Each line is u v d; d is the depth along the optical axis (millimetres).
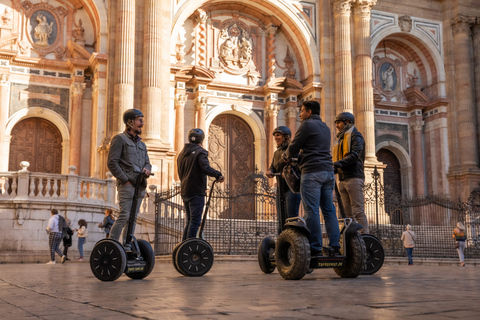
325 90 29031
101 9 25016
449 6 33125
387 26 31750
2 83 24484
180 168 7793
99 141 24156
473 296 3818
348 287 4676
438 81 32875
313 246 6102
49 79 25688
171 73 26750
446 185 31844
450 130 32344
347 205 7812
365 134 28578
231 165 29594
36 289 5012
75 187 18453
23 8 25797
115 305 3596
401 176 33656
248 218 28234
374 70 33438
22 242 17422
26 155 25453
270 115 29766
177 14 27078
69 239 17078
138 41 25016
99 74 24594
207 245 7148
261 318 2877
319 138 6312
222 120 29922
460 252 17375
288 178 6742
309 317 2883
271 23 30484
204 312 3158
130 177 6688
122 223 6641
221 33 29938
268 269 7598
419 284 5008
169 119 26234
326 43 29578
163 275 7547
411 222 31797
